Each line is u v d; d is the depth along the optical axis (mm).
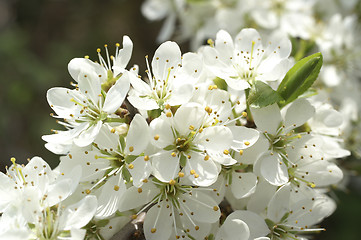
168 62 253
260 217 248
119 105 246
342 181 308
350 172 305
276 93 251
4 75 480
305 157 256
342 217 347
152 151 244
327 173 257
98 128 245
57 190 243
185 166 244
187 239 246
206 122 248
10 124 470
